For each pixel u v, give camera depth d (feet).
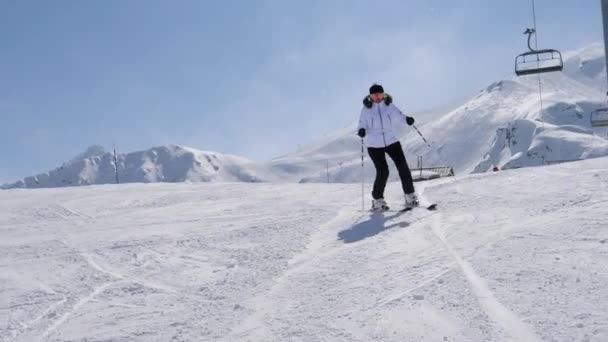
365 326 9.96
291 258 16.53
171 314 12.03
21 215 31.01
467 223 19.22
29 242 22.31
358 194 33.86
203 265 16.72
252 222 24.22
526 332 8.83
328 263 15.39
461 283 11.79
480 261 13.47
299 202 30.81
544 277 11.51
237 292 13.35
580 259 12.62
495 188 28.32
